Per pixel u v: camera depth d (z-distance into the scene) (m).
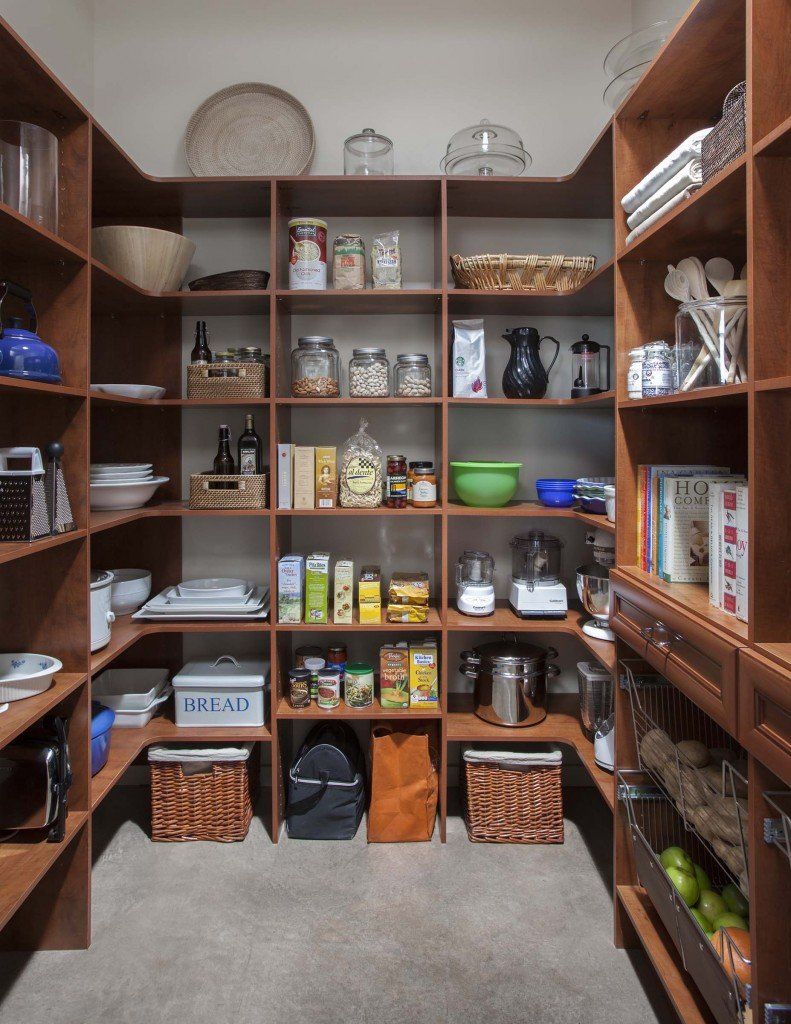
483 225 2.55
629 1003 1.58
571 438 2.60
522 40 2.56
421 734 2.27
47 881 1.74
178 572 2.59
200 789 2.23
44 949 1.75
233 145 2.48
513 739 2.25
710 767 1.51
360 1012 1.55
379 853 2.17
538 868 2.10
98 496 2.11
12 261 1.68
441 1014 1.55
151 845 2.21
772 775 1.04
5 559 1.31
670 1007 1.57
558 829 2.22
